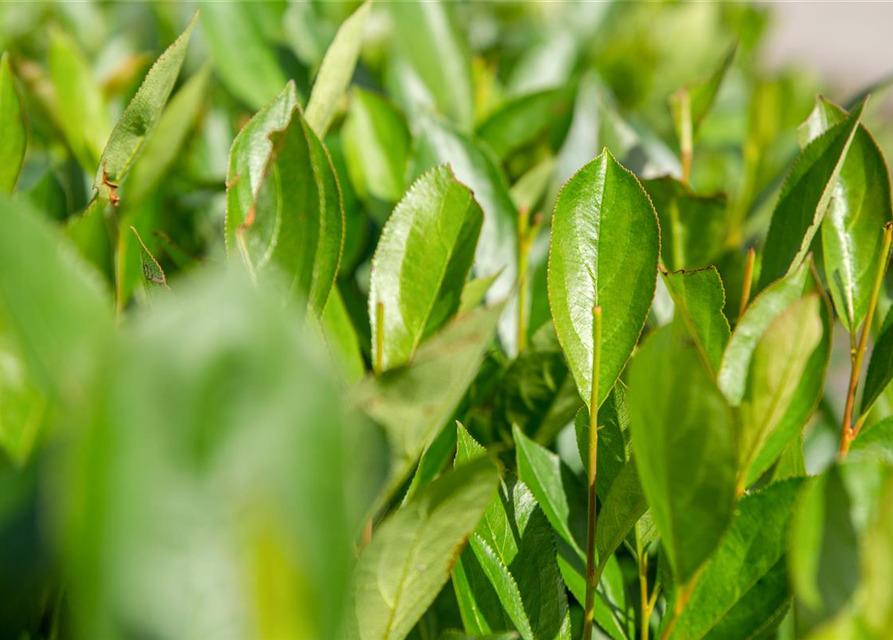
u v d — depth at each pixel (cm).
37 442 43
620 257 46
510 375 54
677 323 44
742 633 45
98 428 30
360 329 60
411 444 41
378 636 43
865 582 40
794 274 44
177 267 54
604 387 46
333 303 51
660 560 48
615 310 46
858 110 49
